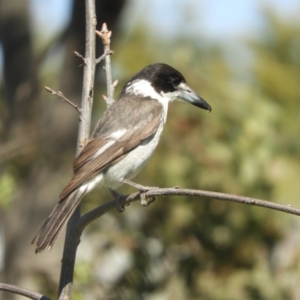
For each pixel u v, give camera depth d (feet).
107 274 48.01
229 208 44.04
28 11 48.65
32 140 44.21
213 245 45.01
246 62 53.88
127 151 32.24
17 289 26.71
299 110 53.26
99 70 46.14
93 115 46.62
